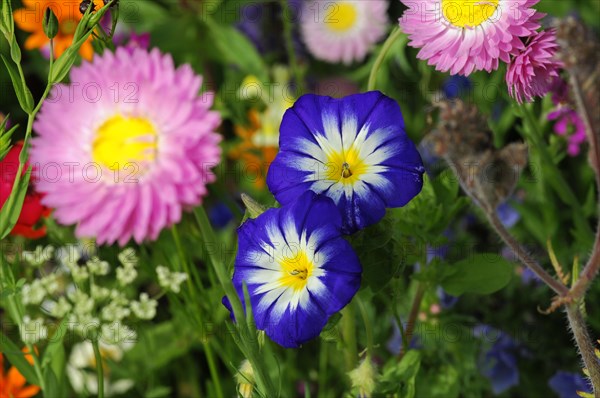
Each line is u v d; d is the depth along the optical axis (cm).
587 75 44
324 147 50
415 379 58
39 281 56
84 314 56
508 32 50
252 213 50
